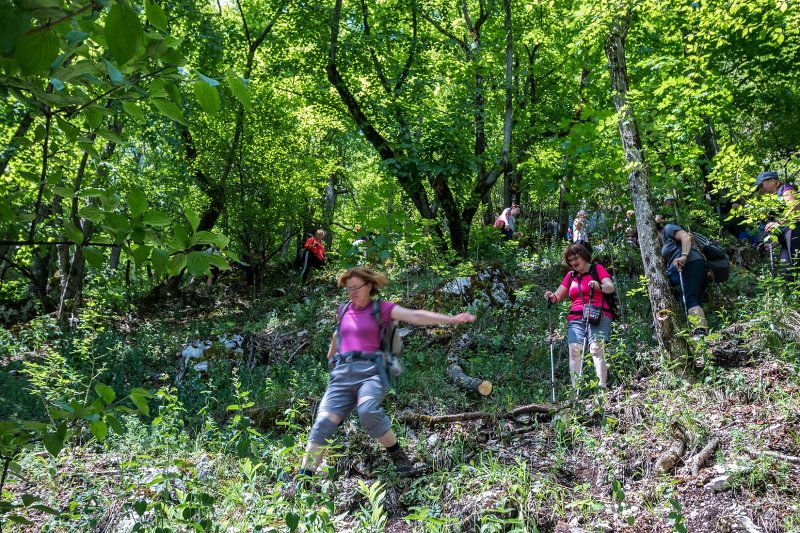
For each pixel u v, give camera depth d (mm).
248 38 16078
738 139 15711
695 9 8234
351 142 22625
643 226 6676
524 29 16781
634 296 8891
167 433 5816
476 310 9320
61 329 12023
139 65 2043
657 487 4629
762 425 5148
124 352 10062
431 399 6621
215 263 2213
